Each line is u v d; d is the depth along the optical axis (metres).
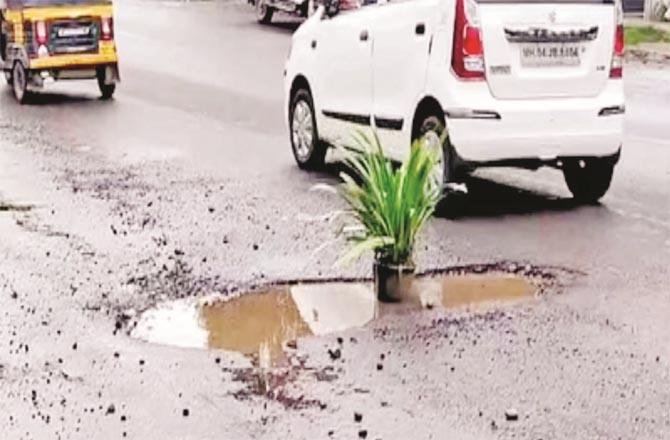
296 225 10.61
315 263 9.40
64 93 20.22
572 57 10.81
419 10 11.12
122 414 6.59
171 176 12.91
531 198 11.76
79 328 7.96
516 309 8.28
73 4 19.11
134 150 14.59
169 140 15.30
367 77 11.91
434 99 10.88
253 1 31.06
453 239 10.12
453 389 6.86
